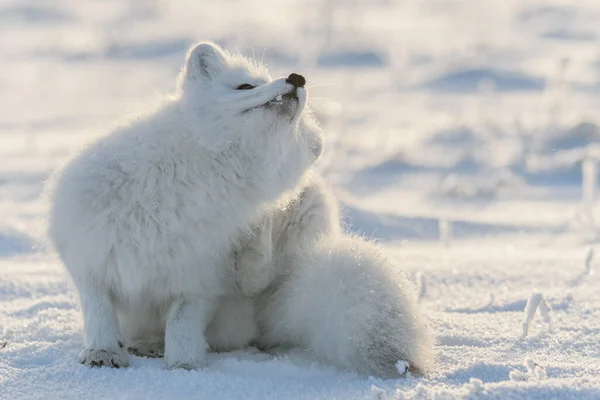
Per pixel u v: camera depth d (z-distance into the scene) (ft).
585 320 31.99
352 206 68.59
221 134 26.91
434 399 21.02
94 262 26.40
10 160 102.63
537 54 242.78
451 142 125.18
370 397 22.03
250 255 28.73
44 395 22.70
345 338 25.90
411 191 92.02
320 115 113.91
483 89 186.29
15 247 54.03
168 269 26.81
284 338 29.25
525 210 81.30
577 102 158.51
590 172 87.51
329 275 27.17
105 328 26.43
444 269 44.88
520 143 118.01
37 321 31.50
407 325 25.98
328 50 234.58
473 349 28.19
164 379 24.21
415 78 202.39
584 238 63.98
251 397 22.81
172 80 191.42
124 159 26.30
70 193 26.18
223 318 29.86
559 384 21.75
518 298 36.32
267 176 27.73
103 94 175.73
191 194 26.48
